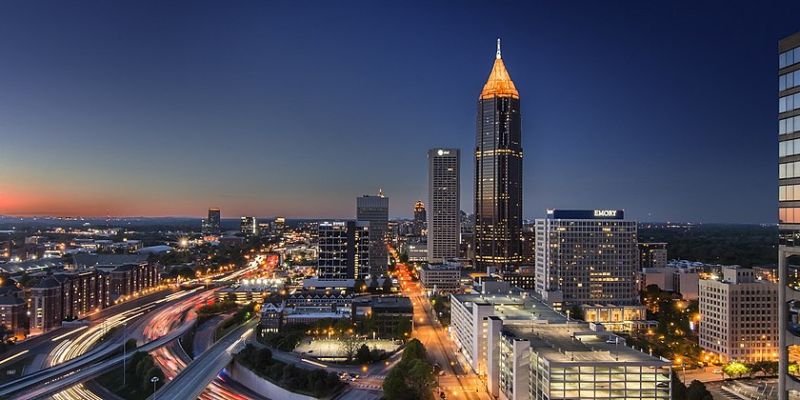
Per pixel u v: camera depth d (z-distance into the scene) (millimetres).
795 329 132750
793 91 131250
